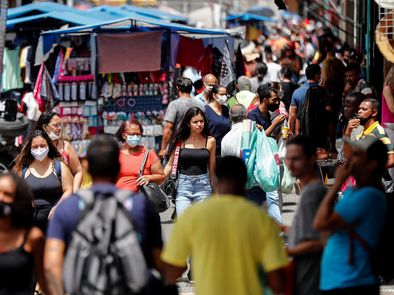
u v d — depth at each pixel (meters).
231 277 12.01
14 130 29.53
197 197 20.80
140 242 11.87
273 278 12.02
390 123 22.53
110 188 12.05
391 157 19.14
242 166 12.58
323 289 12.83
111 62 32.91
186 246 12.24
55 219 12.02
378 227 12.66
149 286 11.86
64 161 19.25
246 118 23.55
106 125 33.94
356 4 41.09
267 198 22.25
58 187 19.05
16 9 41.41
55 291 12.01
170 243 12.26
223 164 12.54
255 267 12.06
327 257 12.81
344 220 12.50
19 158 19.08
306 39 56.38
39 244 13.19
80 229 11.70
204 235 12.05
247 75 38.28
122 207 11.84
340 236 12.73
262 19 66.50
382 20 23.94
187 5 94.12
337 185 12.75
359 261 12.60
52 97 33.94
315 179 13.59
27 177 18.98
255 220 12.07
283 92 30.80
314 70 27.75
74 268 11.62
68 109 33.97
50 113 20.14
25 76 37.25
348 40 49.44
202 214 12.12
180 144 20.94
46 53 33.94
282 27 73.81
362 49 39.91
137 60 32.91
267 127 24.39
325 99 27.59
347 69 32.66
